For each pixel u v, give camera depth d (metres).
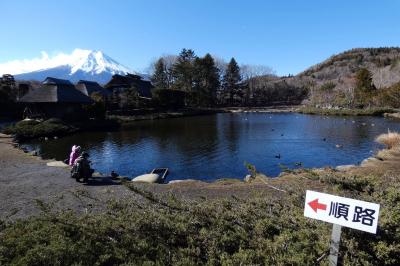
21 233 6.43
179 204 8.44
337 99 74.94
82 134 35.50
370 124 43.31
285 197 9.19
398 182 9.45
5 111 47.09
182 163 21.38
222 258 5.68
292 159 22.69
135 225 6.69
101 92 59.12
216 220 7.04
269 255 5.67
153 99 64.12
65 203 9.67
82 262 5.34
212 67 86.38
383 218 6.03
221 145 28.27
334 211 4.70
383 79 91.44
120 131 38.34
